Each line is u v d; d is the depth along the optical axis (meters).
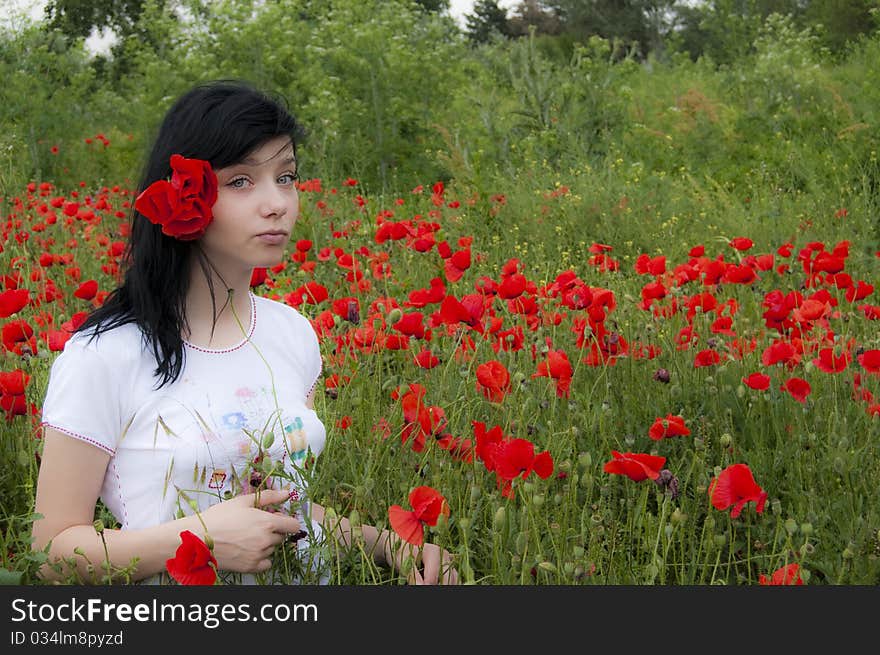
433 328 3.27
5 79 12.34
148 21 13.28
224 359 1.80
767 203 7.13
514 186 7.88
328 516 1.77
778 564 1.91
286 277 4.75
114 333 1.72
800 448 2.57
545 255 6.15
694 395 3.03
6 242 5.06
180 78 11.94
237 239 1.71
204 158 1.68
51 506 1.68
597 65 10.56
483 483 2.12
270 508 1.70
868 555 2.10
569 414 2.37
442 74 11.42
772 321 3.03
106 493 1.77
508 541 1.89
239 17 11.52
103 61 18.77
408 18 11.73
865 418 2.69
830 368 2.67
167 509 1.71
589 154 9.59
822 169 8.11
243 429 1.72
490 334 2.93
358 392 2.46
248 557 1.61
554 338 3.21
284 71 11.50
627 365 3.07
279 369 1.88
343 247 5.88
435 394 2.61
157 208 1.61
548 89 10.23
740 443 2.81
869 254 5.95
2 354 2.87
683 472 2.54
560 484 2.17
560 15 37.75
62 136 12.40
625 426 2.82
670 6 30.58
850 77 12.08
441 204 7.11
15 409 2.26
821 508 2.39
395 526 1.55
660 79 15.24
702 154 9.98
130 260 1.79
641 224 6.57
